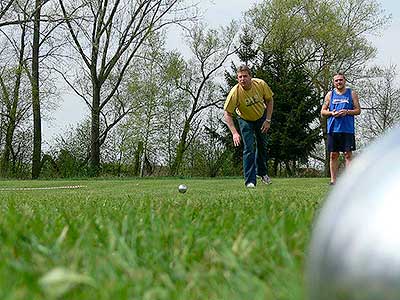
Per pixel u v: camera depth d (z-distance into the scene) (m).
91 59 30.78
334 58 34.09
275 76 33.88
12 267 2.01
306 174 34.59
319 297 1.21
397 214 1.16
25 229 2.77
